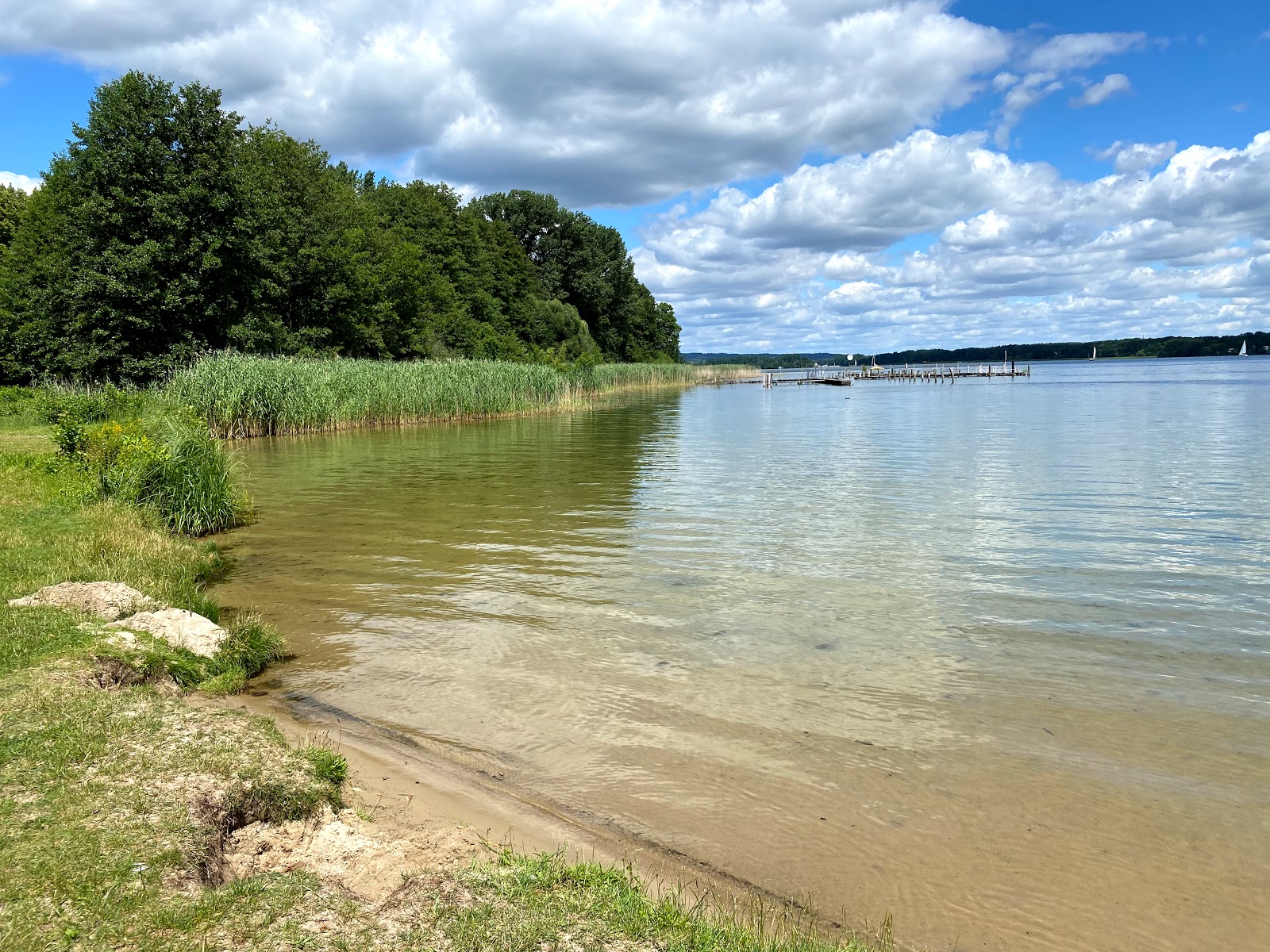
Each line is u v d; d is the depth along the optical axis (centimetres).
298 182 4581
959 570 1023
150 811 405
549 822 464
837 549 1138
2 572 808
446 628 804
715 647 749
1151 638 772
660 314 11681
